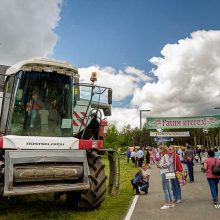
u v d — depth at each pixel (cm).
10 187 820
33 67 927
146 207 1102
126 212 1009
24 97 921
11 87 923
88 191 973
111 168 1048
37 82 939
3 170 838
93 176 977
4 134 897
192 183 1800
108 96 998
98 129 1028
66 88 966
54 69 946
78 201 986
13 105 907
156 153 3734
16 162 841
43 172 861
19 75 924
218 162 1135
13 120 903
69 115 959
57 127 942
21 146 875
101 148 1016
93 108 1019
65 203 1102
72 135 961
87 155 995
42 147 895
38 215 946
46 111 937
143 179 1411
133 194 1408
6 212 983
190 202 1185
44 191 849
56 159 884
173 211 1030
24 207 1052
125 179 2038
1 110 932
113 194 1031
